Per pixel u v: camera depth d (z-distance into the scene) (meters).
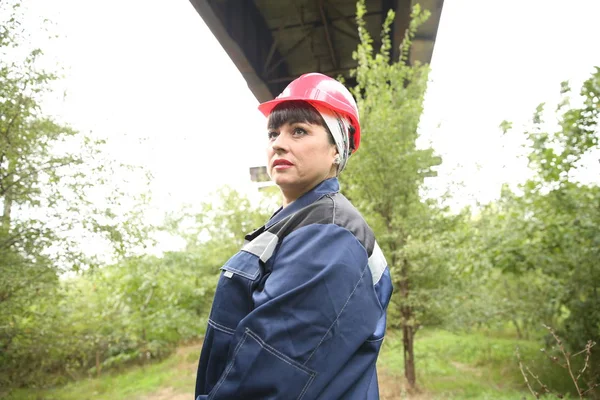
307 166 1.10
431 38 7.13
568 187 6.05
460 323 6.51
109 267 6.61
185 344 13.34
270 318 0.84
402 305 6.60
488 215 7.03
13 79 5.06
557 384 6.42
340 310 0.86
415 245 6.04
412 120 6.58
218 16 6.39
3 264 5.41
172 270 10.81
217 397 0.84
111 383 8.78
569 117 5.83
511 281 8.46
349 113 1.15
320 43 9.11
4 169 5.31
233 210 11.02
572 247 6.23
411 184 6.62
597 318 6.11
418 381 7.18
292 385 0.81
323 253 0.91
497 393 6.22
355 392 0.92
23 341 6.16
